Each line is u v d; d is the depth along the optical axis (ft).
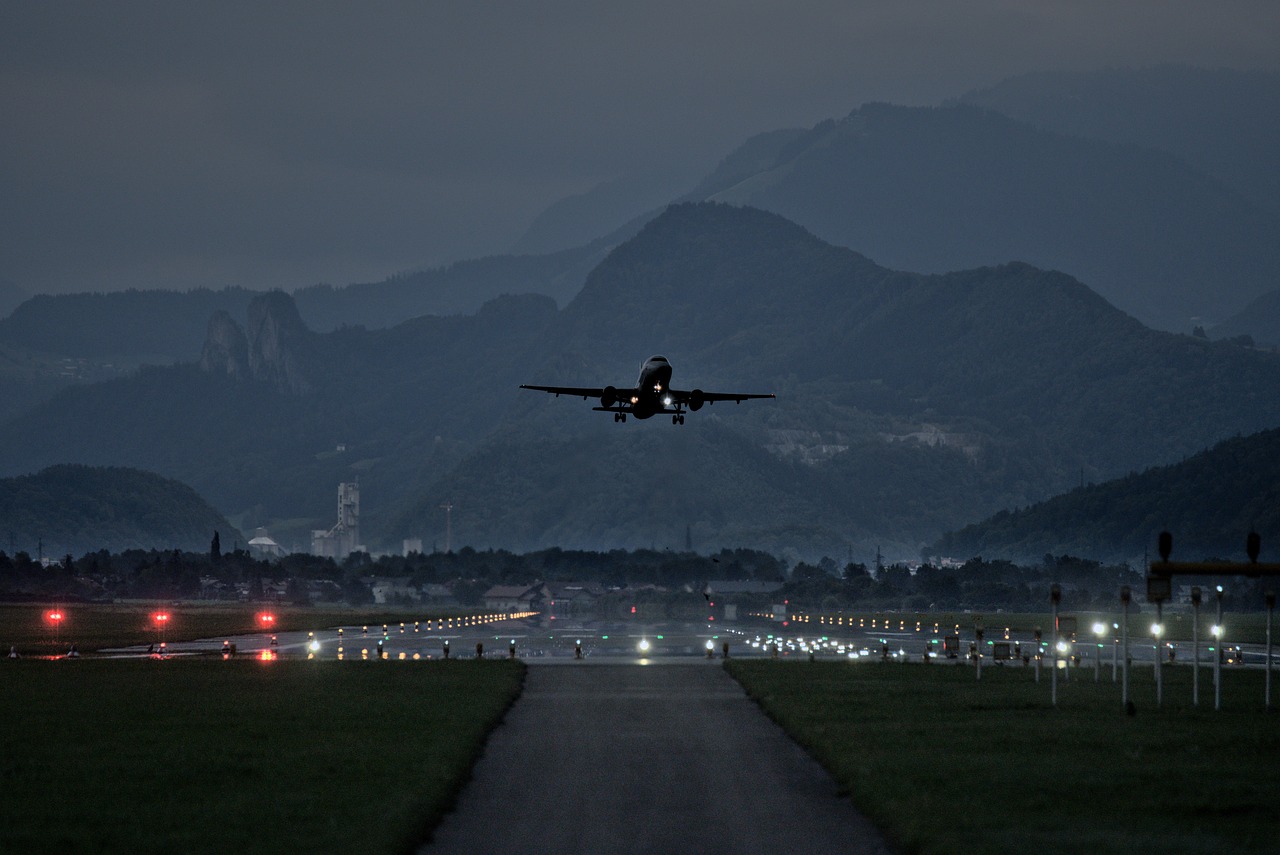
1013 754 563.89
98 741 618.85
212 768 536.83
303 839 406.82
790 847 418.72
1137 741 599.57
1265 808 446.60
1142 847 390.83
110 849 397.60
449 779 510.17
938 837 405.18
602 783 525.34
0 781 510.17
